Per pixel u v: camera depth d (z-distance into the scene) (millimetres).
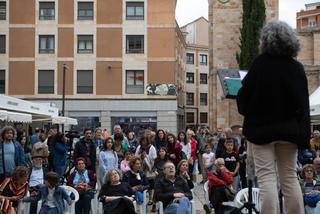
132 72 49406
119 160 15695
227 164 15242
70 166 18891
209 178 12148
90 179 13398
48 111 28406
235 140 16891
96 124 48938
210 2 44219
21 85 48875
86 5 49531
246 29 40531
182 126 70750
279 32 4941
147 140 16656
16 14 49125
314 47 41844
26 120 19891
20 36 49094
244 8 40969
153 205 14562
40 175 13109
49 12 49375
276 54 4969
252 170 5629
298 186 4969
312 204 10469
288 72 4898
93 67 49188
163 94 49125
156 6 49531
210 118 43750
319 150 15297
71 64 49188
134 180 13508
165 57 49375
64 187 12445
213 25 43875
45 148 14062
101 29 49406
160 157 15836
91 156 15219
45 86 48969
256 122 4926
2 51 48969
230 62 43625
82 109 48875
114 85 49219
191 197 11984
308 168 11156
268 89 4879
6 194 11102
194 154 21984
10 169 12820
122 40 49375
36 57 49031
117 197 11617
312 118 19172
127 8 49688
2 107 20781
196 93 83625
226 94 24875
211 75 43750
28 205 11445
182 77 72812
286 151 4938
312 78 40969
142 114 49031
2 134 13008
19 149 13164
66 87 49031
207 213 12281
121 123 49094
